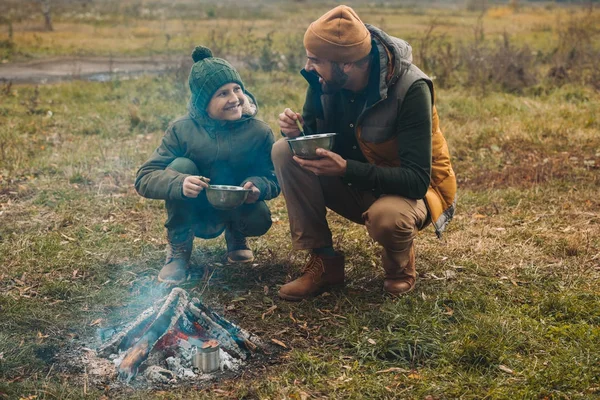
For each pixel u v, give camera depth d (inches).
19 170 261.1
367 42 139.7
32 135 319.3
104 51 677.9
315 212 156.3
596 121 333.7
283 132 153.2
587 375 125.0
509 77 444.8
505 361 131.0
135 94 412.8
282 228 206.5
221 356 133.1
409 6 1501.0
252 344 135.3
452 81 452.8
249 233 172.1
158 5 1358.3
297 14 1198.9
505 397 119.4
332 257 160.9
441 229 155.4
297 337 142.9
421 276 171.5
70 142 306.3
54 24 1010.7
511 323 143.6
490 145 297.6
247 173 167.6
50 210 221.0
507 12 1236.5
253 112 165.6
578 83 438.3
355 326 143.2
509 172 261.0
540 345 136.6
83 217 214.1
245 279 171.8
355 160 155.4
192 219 166.4
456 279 169.8
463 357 132.0
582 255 183.5
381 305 153.0
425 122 144.0
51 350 138.1
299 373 128.9
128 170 262.4
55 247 188.2
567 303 152.4
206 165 163.8
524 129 316.5
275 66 507.2
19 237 195.0
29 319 149.5
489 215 217.8
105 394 122.4
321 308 155.6
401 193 145.3
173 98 395.9
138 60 615.5
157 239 198.4
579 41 537.6
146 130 330.0
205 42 671.8
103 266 178.9
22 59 618.2
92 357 135.3
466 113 362.9
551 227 205.5
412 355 133.3
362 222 165.9
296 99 397.7
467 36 719.7
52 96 418.0
